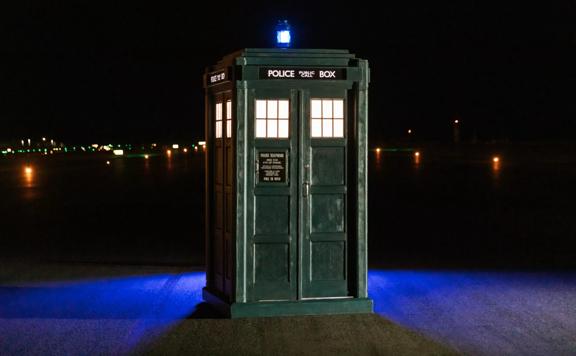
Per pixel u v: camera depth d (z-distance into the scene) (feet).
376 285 29.99
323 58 23.62
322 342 21.02
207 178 25.82
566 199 71.15
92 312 24.93
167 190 85.20
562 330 22.61
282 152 23.66
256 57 23.25
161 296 27.55
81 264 35.78
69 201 71.67
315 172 23.86
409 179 103.24
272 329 22.33
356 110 23.76
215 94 25.39
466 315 24.48
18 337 21.75
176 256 38.75
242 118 23.38
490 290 28.86
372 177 107.86
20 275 32.60
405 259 37.22
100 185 94.53
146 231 49.67
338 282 24.14
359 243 24.03
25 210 63.36
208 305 25.68
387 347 20.62
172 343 20.99
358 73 23.63
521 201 69.41
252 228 23.61
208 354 19.95
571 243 42.68
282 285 23.80
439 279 31.35
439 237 45.88
